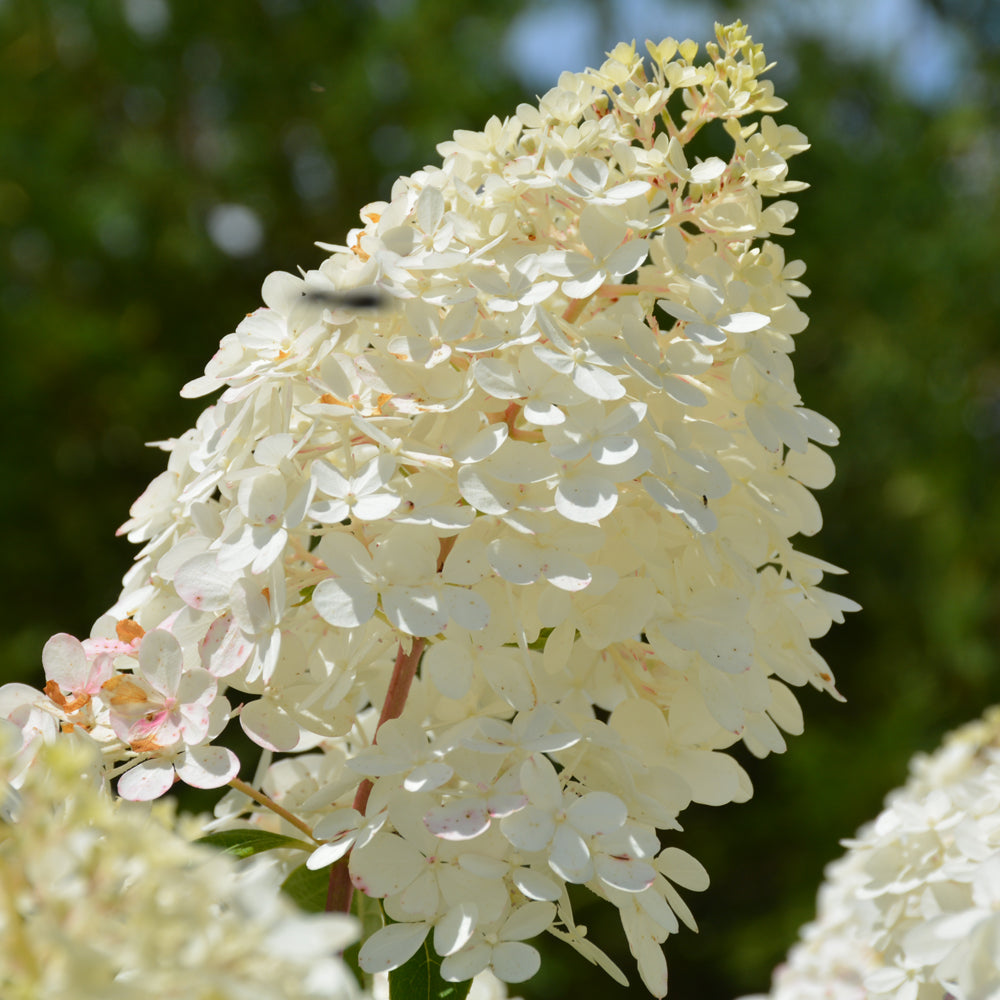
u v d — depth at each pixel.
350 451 0.79
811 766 3.20
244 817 0.88
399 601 0.77
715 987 3.30
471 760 0.77
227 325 3.48
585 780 0.79
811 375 3.69
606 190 0.82
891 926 0.84
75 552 3.08
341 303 0.80
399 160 3.43
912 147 3.76
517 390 0.79
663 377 0.80
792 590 0.84
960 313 3.58
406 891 0.77
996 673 3.35
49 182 3.15
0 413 2.96
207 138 3.63
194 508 0.81
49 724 0.79
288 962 0.67
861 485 3.63
